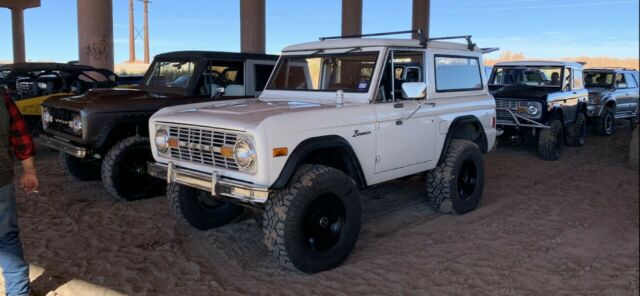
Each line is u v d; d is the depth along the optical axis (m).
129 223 6.05
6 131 3.72
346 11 25.50
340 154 4.91
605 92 13.86
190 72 7.58
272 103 5.31
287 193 4.39
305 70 5.82
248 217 6.32
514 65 12.05
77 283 4.44
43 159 9.66
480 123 6.61
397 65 5.57
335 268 4.79
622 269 4.42
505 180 8.59
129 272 4.68
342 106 4.91
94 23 16.75
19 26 33.41
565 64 11.41
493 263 4.91
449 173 6.11
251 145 4.20
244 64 7.86
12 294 4.02
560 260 4.93
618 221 5.11
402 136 5.40
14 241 3.93
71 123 6.70
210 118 4.54
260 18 20.23
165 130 4.99
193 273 4.71
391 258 5.05
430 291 4.34
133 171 6.82
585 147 12.34
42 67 10.88
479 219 6.27
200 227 5.79
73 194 7.22
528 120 10.28
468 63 6.63
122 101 6.77
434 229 5.92
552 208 6.74
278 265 4.90
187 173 4.69
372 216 6.46
